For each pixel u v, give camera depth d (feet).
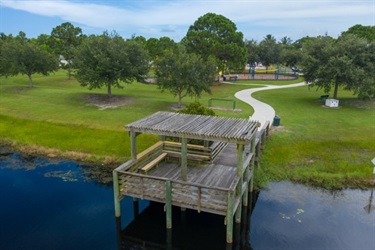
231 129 41.73
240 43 163.43
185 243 40.45
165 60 95.20
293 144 66.90
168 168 48.73
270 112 93.30
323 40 105.29
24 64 132.98
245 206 46.78
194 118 48.11
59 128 80.59
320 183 54.95
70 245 38.83
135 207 48.06
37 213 46.29
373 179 55.83
